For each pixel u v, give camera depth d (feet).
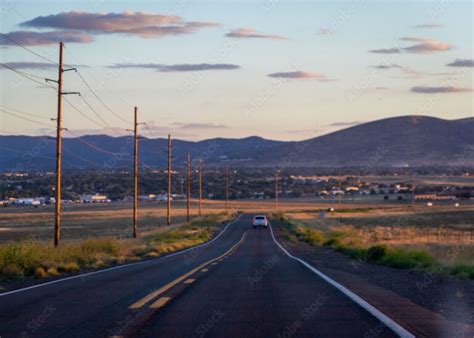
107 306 48.03
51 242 154.40
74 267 89.81
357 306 47.26
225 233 276.41
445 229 279.69
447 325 39.29
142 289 59.93
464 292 59.31
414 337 34.96
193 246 185.57
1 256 84.84
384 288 61.82
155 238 205.87
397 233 247.09
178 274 78.43
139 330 37.81
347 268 93.56
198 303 49.57
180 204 645.92
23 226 325.62
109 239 136.46
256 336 35.81
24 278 77.92
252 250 156.56
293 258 118.73
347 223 352.08
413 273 83.20
